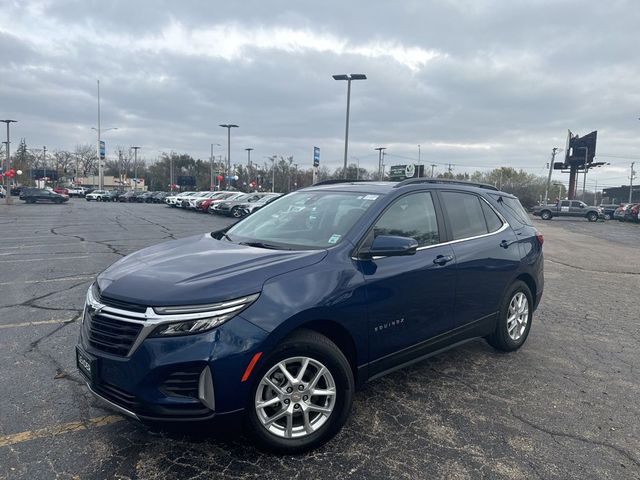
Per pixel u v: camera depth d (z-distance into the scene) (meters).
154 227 19.53
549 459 3.07
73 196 79.12
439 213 4.21
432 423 3.48
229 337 2.67
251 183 76.94
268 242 3.71
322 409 3.07
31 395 3.71
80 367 3.07
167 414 2.63
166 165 112.31
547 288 8.78
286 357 2.91
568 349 5.21
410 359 3.73
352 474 2.85
